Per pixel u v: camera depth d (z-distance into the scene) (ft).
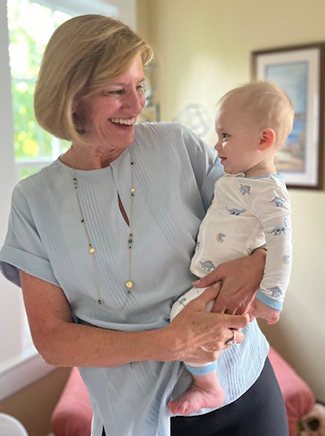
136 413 3.79
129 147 3.84
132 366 3.76
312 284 8.49
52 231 3.68
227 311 3.55
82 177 3.74
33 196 3.74
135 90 3.34
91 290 3.70
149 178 3.78
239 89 3.73
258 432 3.96
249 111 3.59
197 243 3.83
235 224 3.65
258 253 3.62
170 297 3.76
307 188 8.27
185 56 9.28
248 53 8.54
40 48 8.00
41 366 7.43
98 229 3.66
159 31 9.49
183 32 9.20
